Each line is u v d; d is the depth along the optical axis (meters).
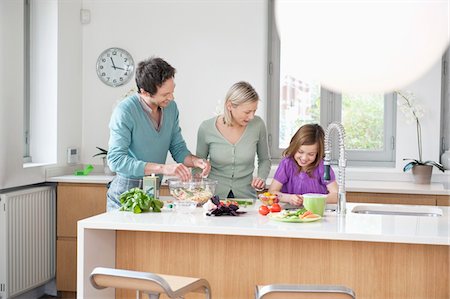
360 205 3.15
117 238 2.76
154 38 5.13
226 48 5.05
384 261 2.49
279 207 2.72
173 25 5.11
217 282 2.65
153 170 3.05
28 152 4.88
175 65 5.11
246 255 2.62
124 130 3.16
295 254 2.57
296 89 5.14
